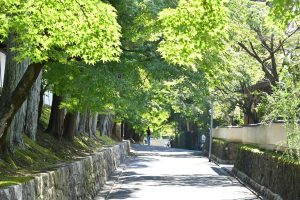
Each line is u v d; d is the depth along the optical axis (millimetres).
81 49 9352
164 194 18812
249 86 33562
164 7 15547
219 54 18562
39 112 23578
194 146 62812
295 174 13648
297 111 13641
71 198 12641
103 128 43625
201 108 42062
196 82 19500
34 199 8664
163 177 25844
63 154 18953
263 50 29531
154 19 15789
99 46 9359
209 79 20031
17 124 14773
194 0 11188
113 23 9195
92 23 9008
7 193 7078
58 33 8945
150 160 40031
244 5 22109
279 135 18438
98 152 22250
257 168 20406
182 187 21328
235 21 20422
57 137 22750
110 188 20219
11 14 8984
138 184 22281
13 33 11344
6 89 12102
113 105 18828
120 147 36062
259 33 26391
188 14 11289
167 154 49344
